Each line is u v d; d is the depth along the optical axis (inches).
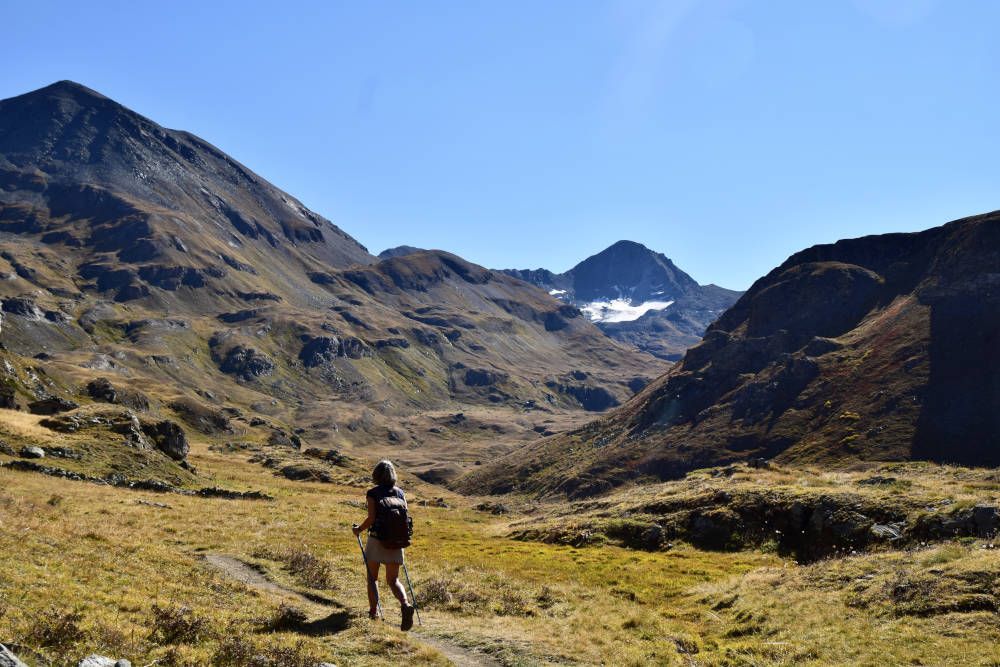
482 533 2105.1
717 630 785.6
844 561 905.5
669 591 1078.4
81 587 530.0
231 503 1934.1
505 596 863.1
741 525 1622.8
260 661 414.9
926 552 838.5
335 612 584.7
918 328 6540.4
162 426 2758.4
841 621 693.3
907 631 622.2
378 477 510.0
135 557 730.8
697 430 7017.7
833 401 6314.0
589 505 2559.1
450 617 709.3
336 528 1573.6
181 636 449.4
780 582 907.4
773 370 7352.4
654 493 2283.5
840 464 5260.8
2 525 701.3
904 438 5270.7
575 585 1032.8
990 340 5816.9
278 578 797.9
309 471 4426.7
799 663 602.5
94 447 2209.6
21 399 3575.3
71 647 382.9
